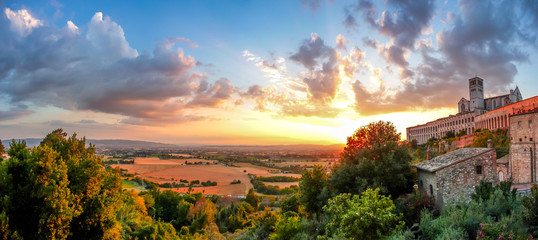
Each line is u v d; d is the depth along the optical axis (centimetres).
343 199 2253
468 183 3133
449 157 3516
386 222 1914
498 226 1553
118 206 2253
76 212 1730
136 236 3366
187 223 6209
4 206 1527
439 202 2992
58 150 2184
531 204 1758
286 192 11012
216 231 5062
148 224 3753
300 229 2822
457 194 3083
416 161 8888
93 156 2109
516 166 5419
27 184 1634
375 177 3559
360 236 1872
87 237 1922
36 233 1587
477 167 3197
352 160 4134
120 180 2284
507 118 8431
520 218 1691
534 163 5116
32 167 1666
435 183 3077
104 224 2002
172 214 6475
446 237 1644
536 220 1669
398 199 3353
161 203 6594
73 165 1939
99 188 2002
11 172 1695
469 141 8994
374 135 4522
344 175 3750
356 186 3669
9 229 1492
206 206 6228
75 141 2292
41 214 1590
